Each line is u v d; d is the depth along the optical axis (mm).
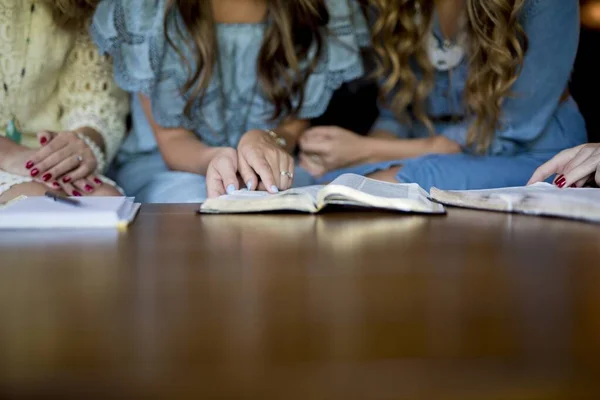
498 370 390
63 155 1554
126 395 359
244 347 432
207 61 1750
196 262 691
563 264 675
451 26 1853
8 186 1480
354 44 1880
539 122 1860
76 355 422
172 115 1793
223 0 1813
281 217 1020
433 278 617
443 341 440
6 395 361
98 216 924
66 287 594
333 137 1865
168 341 447
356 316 499
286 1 1796
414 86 1891
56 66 1800
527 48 1807
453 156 1785
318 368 394
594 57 2234
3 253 745
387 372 387
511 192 1113
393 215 1032
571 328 468
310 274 634
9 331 474
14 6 1685
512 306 523
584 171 1189
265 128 1896
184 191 1675
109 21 1732
